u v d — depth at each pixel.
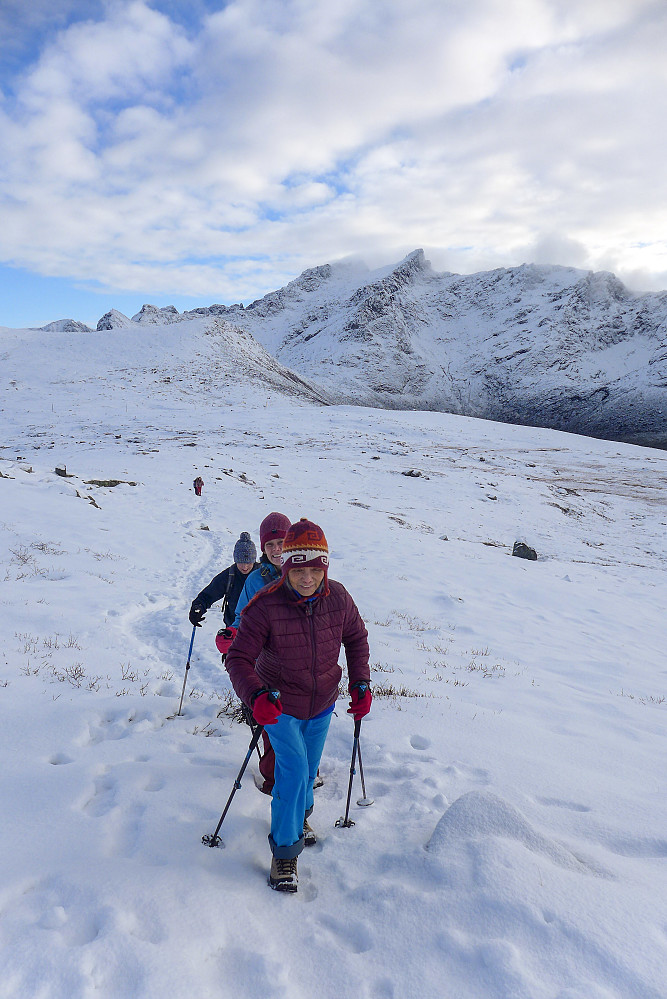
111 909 2.57
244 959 2.46
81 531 15.63
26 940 2.36
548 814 3.79
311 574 3.16
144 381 99.81
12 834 3.16
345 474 43.78
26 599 9.16
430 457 57.12
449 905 2.74
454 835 3.23
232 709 5.71
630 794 4.23
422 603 13.41
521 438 81.06
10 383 93.38
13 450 51.75
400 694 6.49
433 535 25.20
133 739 4.66
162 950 2.39
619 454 72.81
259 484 35.28
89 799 3.71
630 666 9.95
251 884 3.02
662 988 2.27
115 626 8.53
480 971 2.40
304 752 3.20
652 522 39.53
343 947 2.64
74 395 87.69
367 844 3.43
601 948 2.46
